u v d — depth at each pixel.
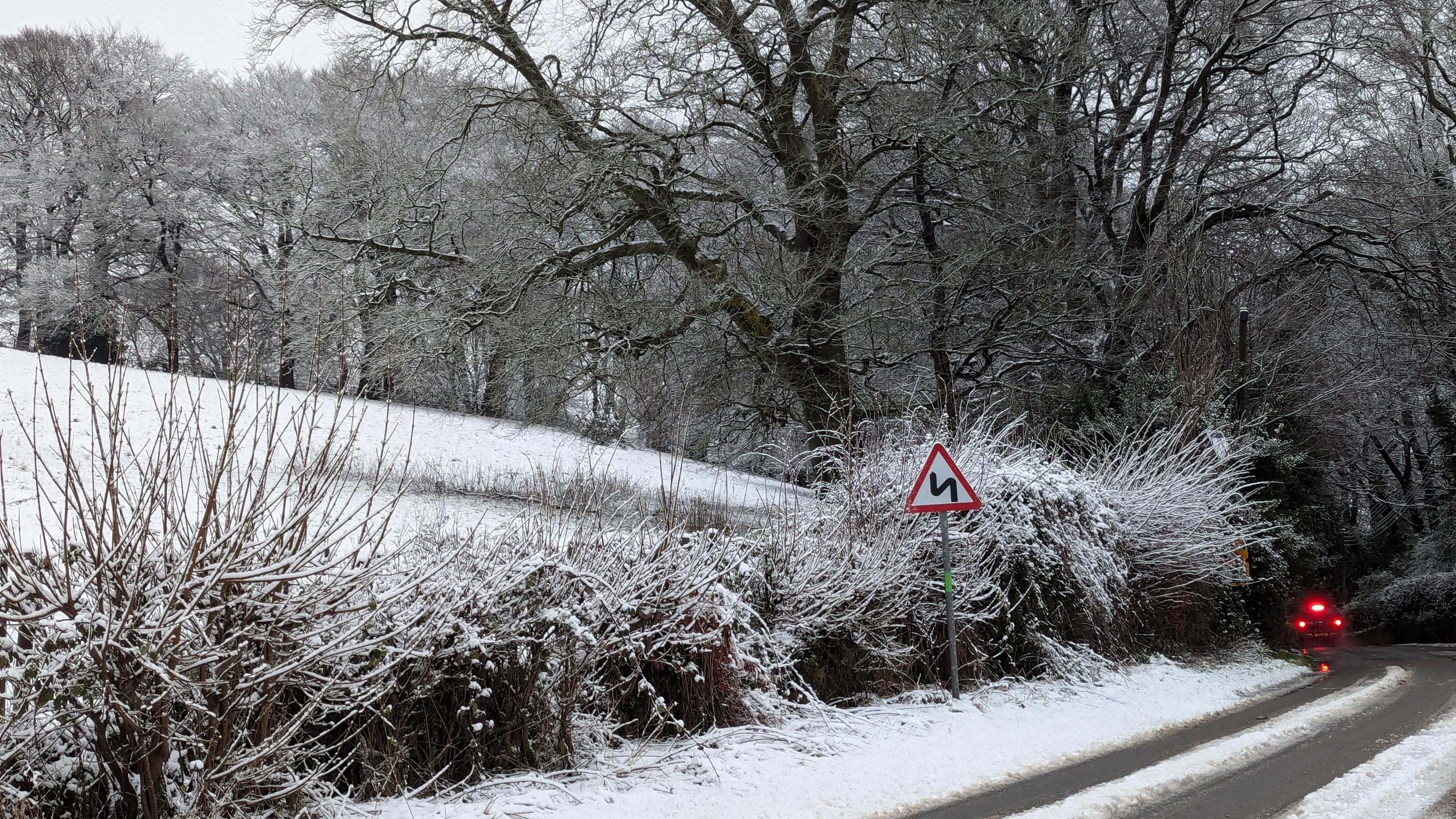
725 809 6.55
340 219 23.14
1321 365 28.83
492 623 6.99
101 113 40.75
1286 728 9.73
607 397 21.42
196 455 5.50
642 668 8.34
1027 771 7.87
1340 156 28.52
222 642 5.20
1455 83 31.52
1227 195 27.95
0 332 43.38
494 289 20.70
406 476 6.08
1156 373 20.83
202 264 40.56
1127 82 29.28
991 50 22.42
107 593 4.94
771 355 21.06
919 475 10.88
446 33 20.42
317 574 5.31
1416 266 27.42
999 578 12.25
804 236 22.62
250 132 39.41
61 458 4.95
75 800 5.07
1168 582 15.86
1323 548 21.78
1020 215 24.83
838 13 21.91
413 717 6.62
